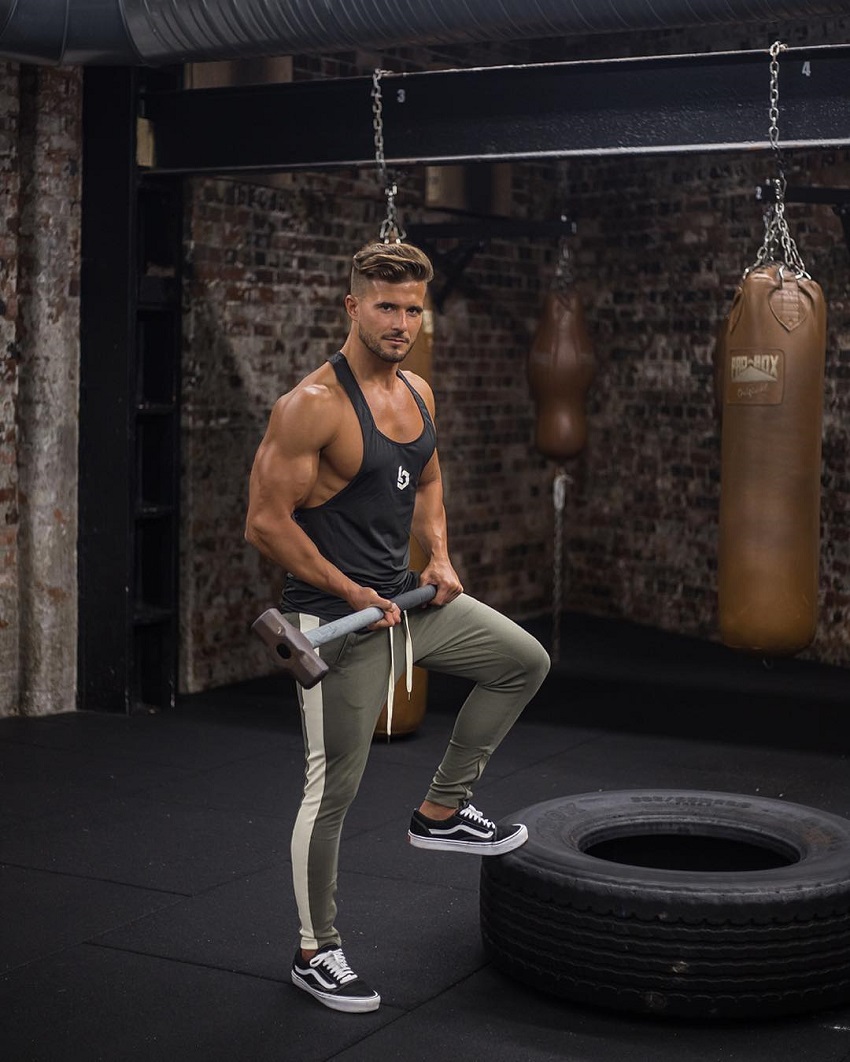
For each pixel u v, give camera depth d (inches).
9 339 222.2
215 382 244.8
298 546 117.2
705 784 194.4
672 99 187.0
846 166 272.7
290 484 116.2
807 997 119.3
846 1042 116.5
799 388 188.4
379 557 121.6
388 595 122.7
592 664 275.7
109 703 230.7
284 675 262.7
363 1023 118.9
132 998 123.3
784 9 168.7
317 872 121.0
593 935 119.9
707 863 140.3
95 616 230.2
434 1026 118.5
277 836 169.5
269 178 248.4
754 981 117.9
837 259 275.9
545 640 297.6
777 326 187.9
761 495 190.1
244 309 248.8
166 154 221.5
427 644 124.6
